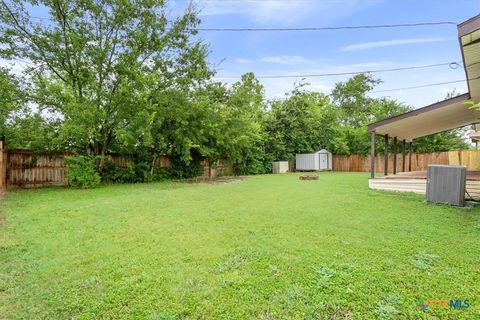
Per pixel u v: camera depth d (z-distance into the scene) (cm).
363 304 241
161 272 305
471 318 222
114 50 1081
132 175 1252
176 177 1445
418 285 272
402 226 483
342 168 2223
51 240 415
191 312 233
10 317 227
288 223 506
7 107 932
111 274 301
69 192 915
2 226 490
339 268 310
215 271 307
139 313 232
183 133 1296
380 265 318
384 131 1089
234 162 1705
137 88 1065
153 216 566
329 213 586
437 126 1211
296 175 1722
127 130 1084
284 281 282
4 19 951
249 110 1830
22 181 1049
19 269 315
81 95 1068
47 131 1044
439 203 695
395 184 930
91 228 479
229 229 470
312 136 2192
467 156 1616
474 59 555
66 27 1029
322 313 229
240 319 223
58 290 268
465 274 296
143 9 1095
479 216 561
